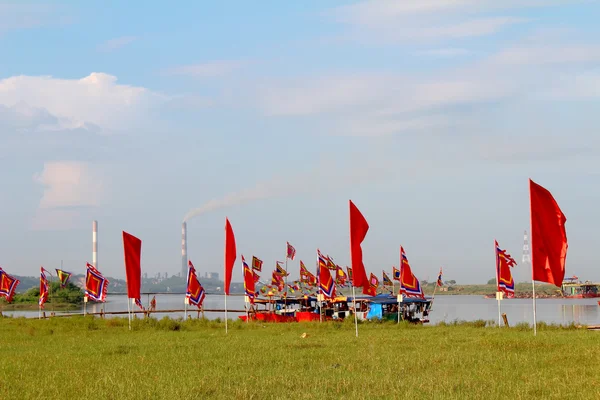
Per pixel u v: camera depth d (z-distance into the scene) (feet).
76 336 141.38
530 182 121.08
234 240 159.22
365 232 138.62
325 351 99.30
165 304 546.67
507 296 173.27
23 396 65.72
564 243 121.29
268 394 64.54
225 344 112.68
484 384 67.05
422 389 64.64
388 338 122.42
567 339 109.70
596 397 59.93
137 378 74.64
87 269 219.61
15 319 218.59
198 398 62.90
